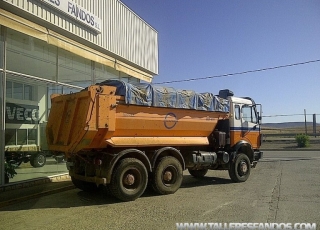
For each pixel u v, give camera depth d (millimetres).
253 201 7824
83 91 7648
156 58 17719
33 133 10039
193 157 9844
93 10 12094
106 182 7648
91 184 9211
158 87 8812
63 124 8250
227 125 11008
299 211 6816
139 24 15805
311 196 8328
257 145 12055
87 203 7816
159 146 9016
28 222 6203
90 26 11695
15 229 5781
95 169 8125
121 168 7828
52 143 8719
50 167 10711
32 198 8383
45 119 10508
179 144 9430
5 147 8953
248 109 11844
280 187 9695
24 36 9664
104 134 7648
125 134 8258
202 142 10148
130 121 8164
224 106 10742
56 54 11039
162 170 8664
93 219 6375
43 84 10453
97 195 8758
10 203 7734
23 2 8805
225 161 10602
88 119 7336
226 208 7148
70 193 9086
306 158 18625
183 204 7602
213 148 10883
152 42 17234
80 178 8469
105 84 8438
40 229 5758
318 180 10938
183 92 9398
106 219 6363
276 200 7898
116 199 8227
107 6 13055
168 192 8789
